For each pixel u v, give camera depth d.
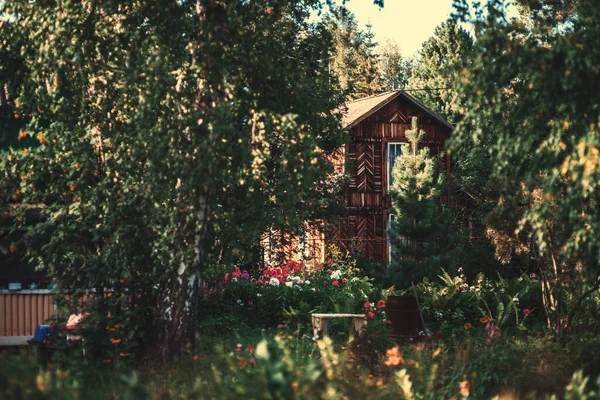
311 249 31.95
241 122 14.51
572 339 14.59
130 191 14.71
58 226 14.98
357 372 12.42
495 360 12.40
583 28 11.72
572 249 11.53
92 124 14.89
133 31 13.78
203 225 14.42
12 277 18.97
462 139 12.10
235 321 20.69
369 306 18.67
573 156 10.52
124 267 14.54
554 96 11.22
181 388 12.00
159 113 13.41
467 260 31.12
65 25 13.73
